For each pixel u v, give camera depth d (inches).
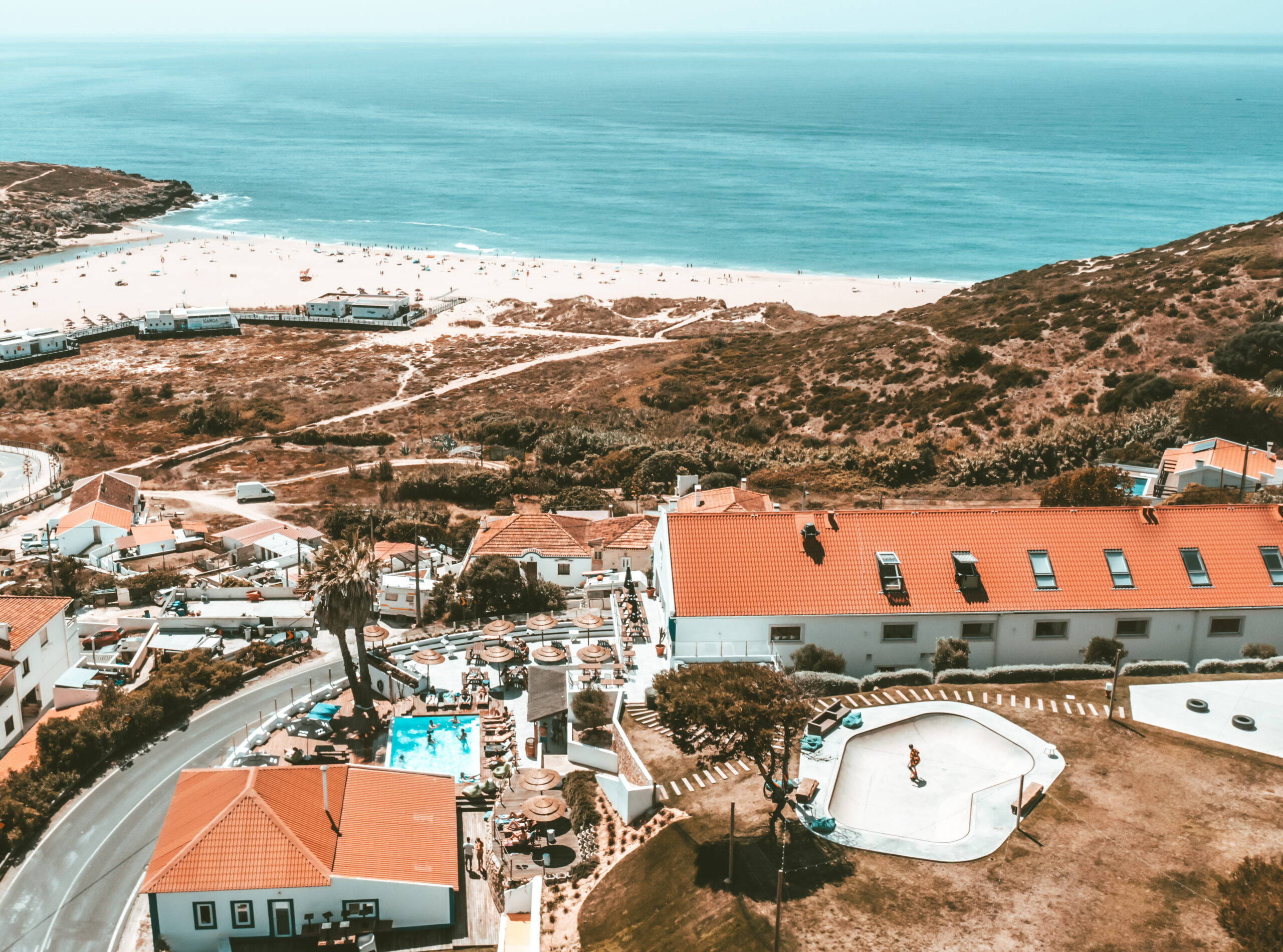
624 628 2209.6
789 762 1585.9
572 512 3619.6
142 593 2992.1
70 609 2920.8
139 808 1856.5
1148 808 1433.3
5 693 2142.0
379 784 1760.6
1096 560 1998.0
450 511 4094.5
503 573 2684.5
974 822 1419.8
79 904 1601.9
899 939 1205.1
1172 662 1865.2
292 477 4714.6
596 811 1660.9
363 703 2219.5
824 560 1998.0
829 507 3412.9
